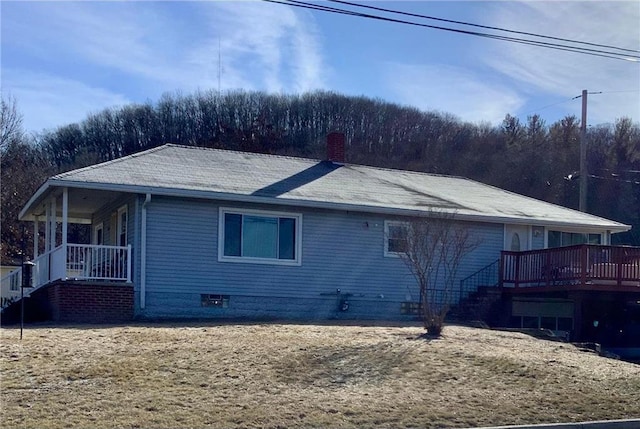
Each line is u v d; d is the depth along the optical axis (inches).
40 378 408.8
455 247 783.1
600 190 2034.9
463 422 381.7
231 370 444.1
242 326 638.5
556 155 2117.4
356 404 397.1
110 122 2407.7
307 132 2433.6
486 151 2354.8
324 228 828.6
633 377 493.0
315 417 370.9
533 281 845.8
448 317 852.6
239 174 854.5
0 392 382.3
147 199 736.3
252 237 794.8
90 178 720.3
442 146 2460.6
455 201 930.1
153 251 748.6
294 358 478.6
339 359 484.1
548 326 885.2
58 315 699.4
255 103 2465.6
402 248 779.4
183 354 476.7
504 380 461.7
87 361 449.1
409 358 497.4
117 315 721.6
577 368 505.7
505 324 868.0
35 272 818.8
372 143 2485.2
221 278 775.7
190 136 2421.3
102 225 938.1
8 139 1696.6
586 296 797.2
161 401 379.2
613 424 396.2
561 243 973.2
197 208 770.2
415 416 384.2
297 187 842.8
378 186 937.5
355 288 834.8
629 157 2111.2
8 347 478.9
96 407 364.8
